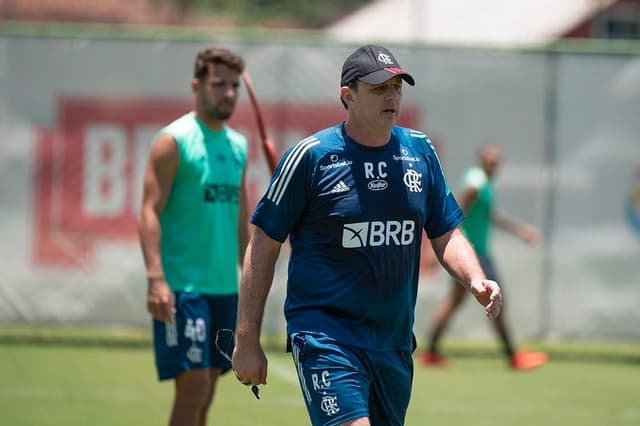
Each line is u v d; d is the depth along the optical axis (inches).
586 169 1814.7
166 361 873.5
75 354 1670.8
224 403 1288.1
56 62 1796.3
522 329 1820.9
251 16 3772.1
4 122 1792.6
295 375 1517.0
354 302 652.7
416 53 1804.9
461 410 1274.6
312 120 1800.0
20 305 1800.0
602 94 1808.6
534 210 1814.7
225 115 902.4
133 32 1796.3
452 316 1739.7
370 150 654.5
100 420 1162.0
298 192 652.1
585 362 1729.8
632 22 2945.4
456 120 1803.6
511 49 1804.9
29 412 1200.2
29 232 1797.5
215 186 901.2
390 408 669.9
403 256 660.1
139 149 1803.6
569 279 1817.2
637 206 1809.8
